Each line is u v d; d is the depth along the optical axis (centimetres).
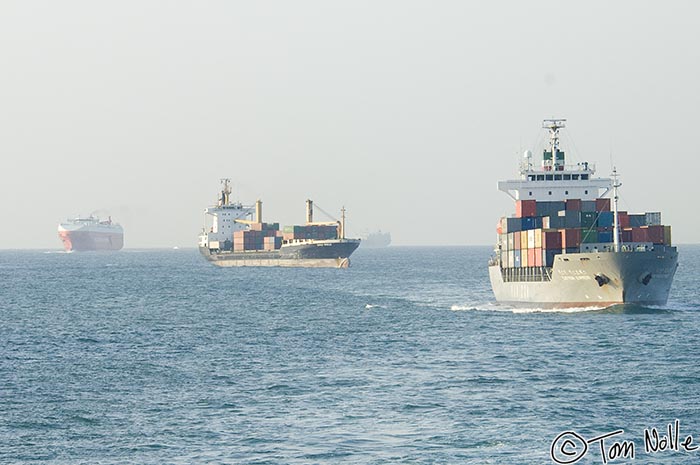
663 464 16475
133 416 19850
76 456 17112
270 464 16425
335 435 18038
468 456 16738
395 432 18212
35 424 19325
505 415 19400
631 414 19412
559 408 19938
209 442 17762
